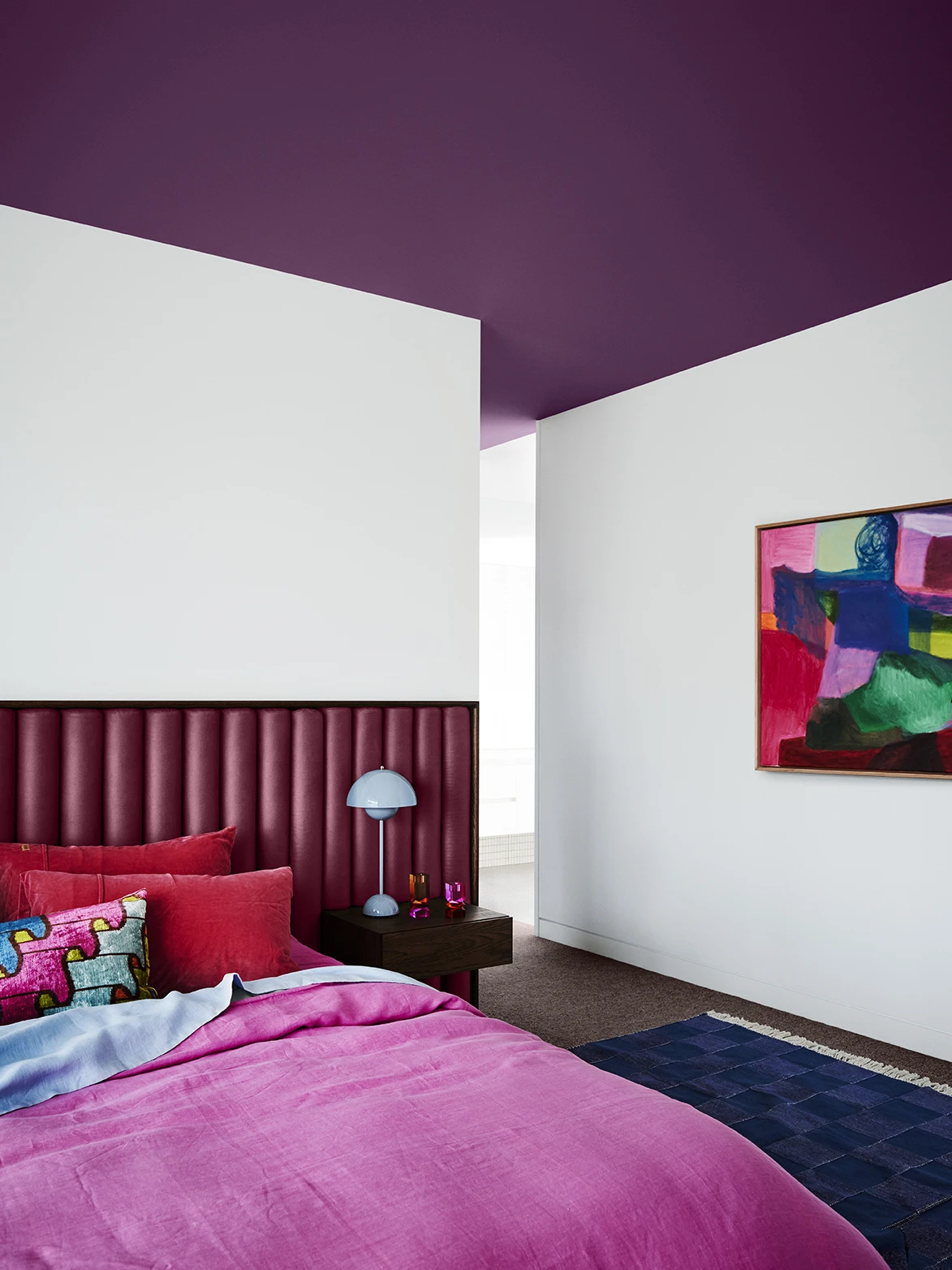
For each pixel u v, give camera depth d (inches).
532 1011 156.8
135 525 124.3
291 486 136.5
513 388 189.0
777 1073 129.2
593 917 194.1
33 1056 77.3
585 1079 74.6
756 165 107.0
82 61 88.0
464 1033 87.1
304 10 80.5
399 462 146.1
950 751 135.3
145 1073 77.1
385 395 145.2
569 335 161.2
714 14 81.3
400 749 141.3
